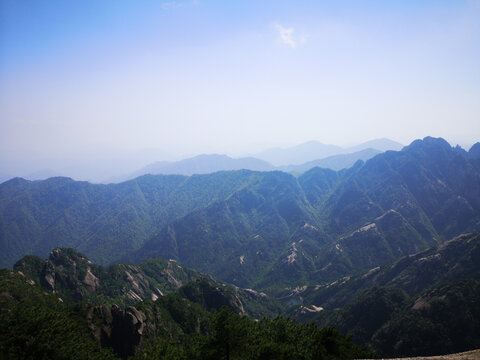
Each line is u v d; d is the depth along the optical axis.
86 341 85.19
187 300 150.50
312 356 56.59
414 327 133.00
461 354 48.34
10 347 61.69
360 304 170.12
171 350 78.00
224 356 61.09
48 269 173.12
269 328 73.56
